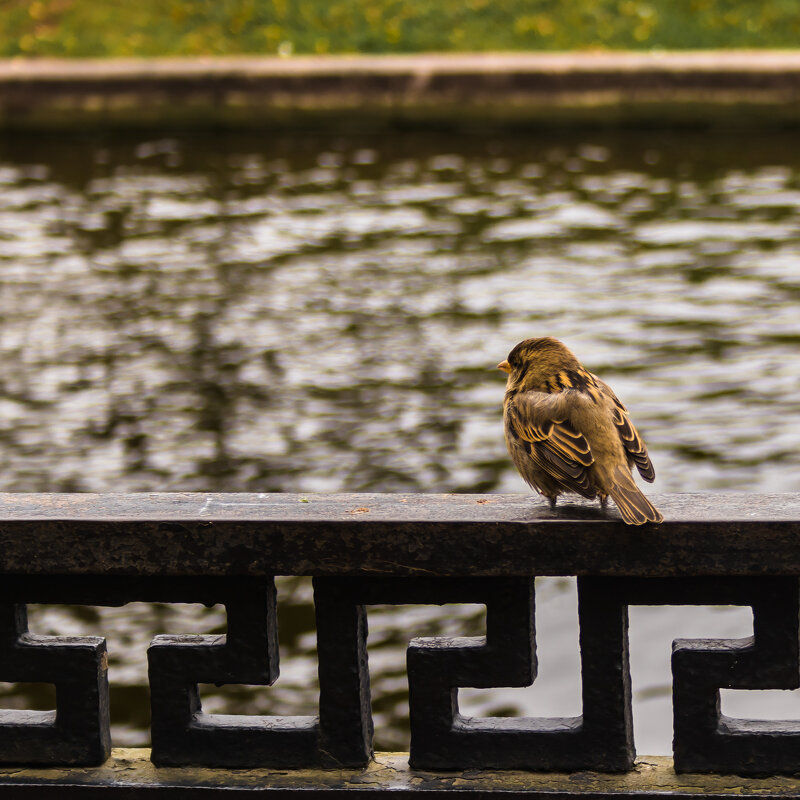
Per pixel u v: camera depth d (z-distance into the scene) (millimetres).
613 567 3883
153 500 4227
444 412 14438
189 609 10555
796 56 31172
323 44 35156
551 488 4574
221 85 31469
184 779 4180
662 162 27188
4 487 12750
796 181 25094
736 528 3811
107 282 19750
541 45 34844
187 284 19594
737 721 4141
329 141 30547
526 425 4566
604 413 4422
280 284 19484
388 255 20797
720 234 21344
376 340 16953
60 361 16469
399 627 10078
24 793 4199
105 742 4281
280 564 3961
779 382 14867
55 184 26375
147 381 15711
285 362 16266
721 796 3971
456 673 4082
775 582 3920
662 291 18531
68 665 4203
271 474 12922
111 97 31625
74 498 4258
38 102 31703
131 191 25609
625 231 21750
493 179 25953
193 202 24562
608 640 4035
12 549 4004
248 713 9047
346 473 12875
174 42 35438
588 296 18438
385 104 31172
